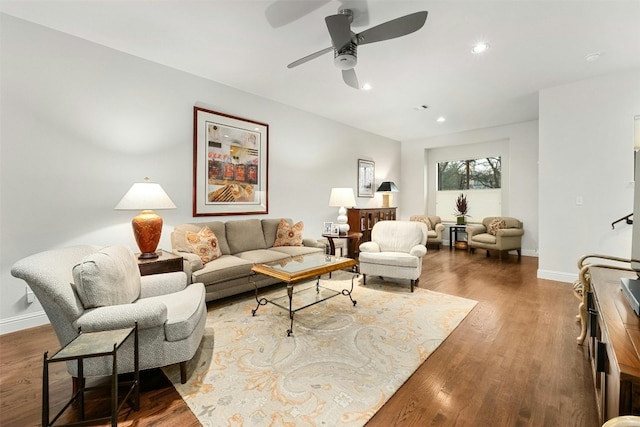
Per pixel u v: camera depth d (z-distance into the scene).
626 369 0.84
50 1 2.21
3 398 1.61
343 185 5.80
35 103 2.52
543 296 3.29
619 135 3.44
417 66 3.26
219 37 2.71
